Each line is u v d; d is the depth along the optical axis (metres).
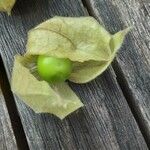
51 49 0.15
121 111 0.16
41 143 0.15
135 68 0.16
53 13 0.18
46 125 0.16
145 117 0.16
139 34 0.17
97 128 0.15
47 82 0.15
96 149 0.15
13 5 0.17
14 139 0.16
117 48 0.15
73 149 0.15
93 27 0.15
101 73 0.16
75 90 0.16
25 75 0.15
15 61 0.15
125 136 0.15
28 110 0.16
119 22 0.17
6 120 0.16
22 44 0.17
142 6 0.18
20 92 0.15
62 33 0.15
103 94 0.16
